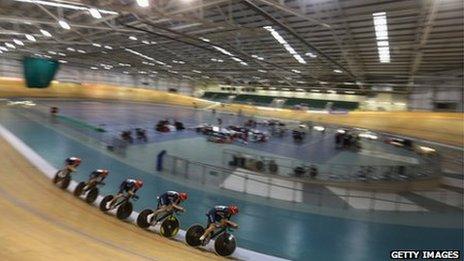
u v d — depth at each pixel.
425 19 18.05
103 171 10.59
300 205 13.38
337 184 16.11
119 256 6.70
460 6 15.82
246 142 29.11
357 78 43.88
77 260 6.20
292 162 20.80
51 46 42.38
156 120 41.69
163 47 36.56
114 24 26.92
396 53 26.22
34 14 25.80
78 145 20.84
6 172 12.34
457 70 32.53
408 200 14.87
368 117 41.16
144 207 11.81
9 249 6.20
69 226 8.08
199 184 15.16
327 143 32.38
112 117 40.25
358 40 23.88
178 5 20.58
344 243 10.23
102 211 9.66
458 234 11.37
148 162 18.61
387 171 17.98
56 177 11.65
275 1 16.98
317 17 19.67
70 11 24.42
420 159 24.20
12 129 23.97
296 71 44.09
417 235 11.16
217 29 24.25
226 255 7.97
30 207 9.09
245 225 11.09
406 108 47.97
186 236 8.20
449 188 17.09
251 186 15.48
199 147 25.14
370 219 12.36
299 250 9.56
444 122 30.12
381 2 16.50
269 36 25.95
